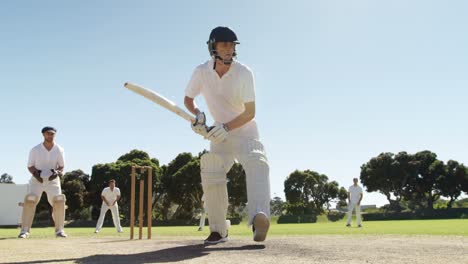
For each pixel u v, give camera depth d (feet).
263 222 15.46
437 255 13.85
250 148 17.16
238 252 14.70
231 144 17.76
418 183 184.44
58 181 31.22
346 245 17.49
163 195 158.20
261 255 13.78
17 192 89.04
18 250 16.84
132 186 26.25
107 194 43.32
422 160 184.14
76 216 160.15
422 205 195.00
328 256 13.47
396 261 12.25
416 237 23.26
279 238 22.81
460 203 217.56
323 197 187.01
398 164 183.32
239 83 17.67
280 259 12.67
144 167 26.61
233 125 17.15
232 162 18.70
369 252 14.69
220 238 19.31
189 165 148.36
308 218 148.56
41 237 29.43
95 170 149.59
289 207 188.03
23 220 30.30
